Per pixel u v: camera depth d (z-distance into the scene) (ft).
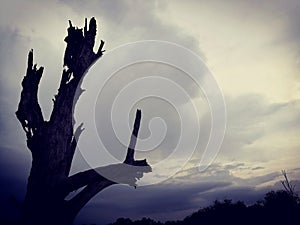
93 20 38.37
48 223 31.22
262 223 53.11
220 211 59.52
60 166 33.12
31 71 35.65
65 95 35.17
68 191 32.78
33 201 31.94
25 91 34.55
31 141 34.27
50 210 31.73
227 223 55.26
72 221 32.35
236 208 59.16
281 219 53.01
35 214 31.42
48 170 32.65
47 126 34.17
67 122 34.55
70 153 34.47
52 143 33.47
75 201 32.55
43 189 32.17
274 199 58.23
